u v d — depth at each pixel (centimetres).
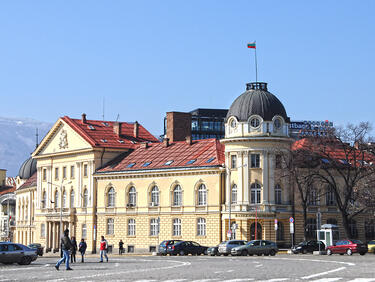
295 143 11088
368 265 5566
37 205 13775
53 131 13462
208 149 11450
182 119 13162
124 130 13338
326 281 3819
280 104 10812
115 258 8612
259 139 10512
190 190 11119
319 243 9038
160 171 11462
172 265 5894
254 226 10556
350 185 10450
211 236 10800
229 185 10662
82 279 4131
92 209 12375
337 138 10044
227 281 3875
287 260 6881
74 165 12900
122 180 12050
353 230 11594
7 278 4297
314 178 10238
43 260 8188
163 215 11419
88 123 13225
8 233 17550
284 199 10719
